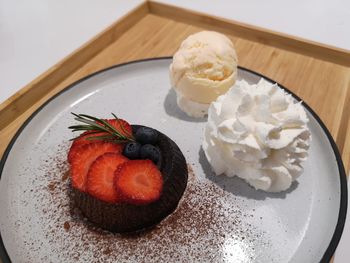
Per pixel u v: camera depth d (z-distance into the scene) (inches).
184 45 8.5
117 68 9.8
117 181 6.1
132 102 9.3
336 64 10.1
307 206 7.2
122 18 11.3
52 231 6.8
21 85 9.5
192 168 7.9
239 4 12.4
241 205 7.2
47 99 9.4
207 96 8.3
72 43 11.0
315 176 7.6
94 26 11.7
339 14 11.8
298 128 6.9
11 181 7.5
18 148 8.0
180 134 8.6
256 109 6.9
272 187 7.3
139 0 12.9
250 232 6.8
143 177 6.3
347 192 6.9
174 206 7.2
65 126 8.7
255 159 6.7
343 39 10.7
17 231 6.8
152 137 7.0
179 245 6.7
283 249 6.6
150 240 6.7
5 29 11.6
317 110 8.8
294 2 12.4
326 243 6.4
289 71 9.9
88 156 6.7
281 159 6.9
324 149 7.8
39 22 11.8
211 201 7.3
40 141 8.3
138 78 9.9
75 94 9.3
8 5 12.7
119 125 7.3
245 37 11.1
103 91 9.5
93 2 12.8
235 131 6.8
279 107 7.0
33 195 7.3
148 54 10.7
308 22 11.5
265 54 10.5
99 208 6.5
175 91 9.2
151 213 6.7
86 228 6.9
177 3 12.6
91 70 10.2
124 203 6.3
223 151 7.2
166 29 11.6
